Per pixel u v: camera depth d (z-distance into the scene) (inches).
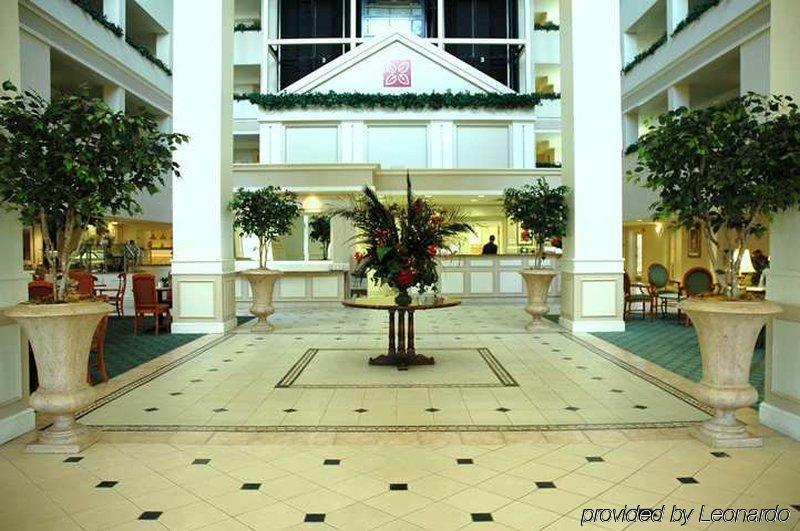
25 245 446.3
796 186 129.6
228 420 159.8
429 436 145.9
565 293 334.6
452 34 780.6
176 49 315.6
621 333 313.0
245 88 794.8
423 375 214.1
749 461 128.5
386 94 581.0
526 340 291.4
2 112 128.6
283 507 107.4
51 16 400.8
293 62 767.1
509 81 743.7
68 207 138.2
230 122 333.7
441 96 580.4
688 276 347.6
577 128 317.1
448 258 462.0
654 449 136.3
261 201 316.2
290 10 777.6
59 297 140.9
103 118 131.5
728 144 131.6
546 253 478.9
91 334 142.3
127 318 394.6
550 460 129.6
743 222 141.7
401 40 590.6
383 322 362.0
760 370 223.8
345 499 110.5
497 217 629.9
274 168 486.0
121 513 105.3
